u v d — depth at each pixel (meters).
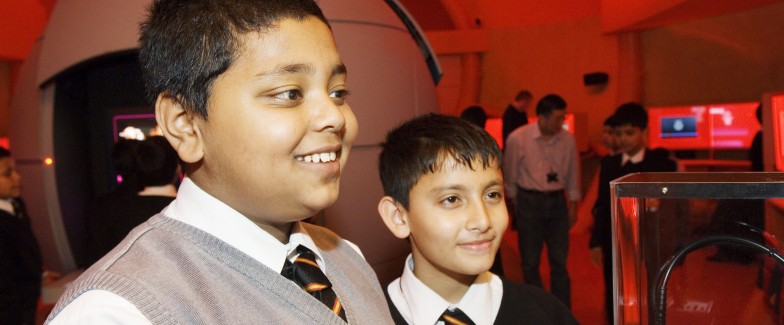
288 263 0.82
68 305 0.64
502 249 6.02
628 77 8.09
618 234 0.81
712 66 7.15
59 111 3.30
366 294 0.98
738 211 0.77
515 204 4.38
